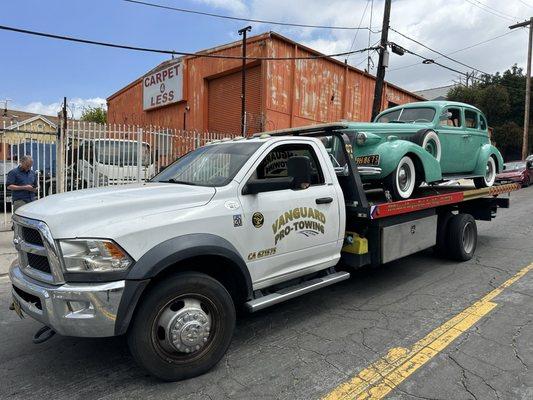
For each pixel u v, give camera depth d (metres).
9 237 9.04
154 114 23.00
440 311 4.86
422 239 6.20
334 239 4.80
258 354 3.87
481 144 8.59
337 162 5.29
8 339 4.30
